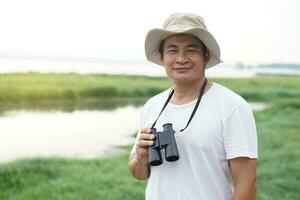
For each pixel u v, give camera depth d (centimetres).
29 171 911
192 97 237
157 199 229
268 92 2933
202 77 240
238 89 3066
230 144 219
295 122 1588
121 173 912
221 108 223
